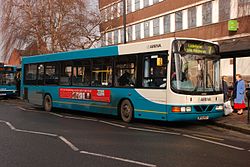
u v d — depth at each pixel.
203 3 29.33
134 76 13.95
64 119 15.58
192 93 12.58
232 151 8.77
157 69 12.98
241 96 16.06
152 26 37.12
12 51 35.19
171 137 10.77
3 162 7.64
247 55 16.86
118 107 14.73
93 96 16.02
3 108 21.56
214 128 13.05
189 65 12.73
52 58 19.11
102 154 8.41
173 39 12.59
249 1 24.08
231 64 25.83
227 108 15.11
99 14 36.53
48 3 33.84
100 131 11.96
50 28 33.97
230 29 25.34
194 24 30.59
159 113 12.84
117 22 42.00
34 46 35.00
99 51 15.84
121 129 12.46
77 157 8.11
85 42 35.34
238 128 12.34
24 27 33.59
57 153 8.52
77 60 17.19
